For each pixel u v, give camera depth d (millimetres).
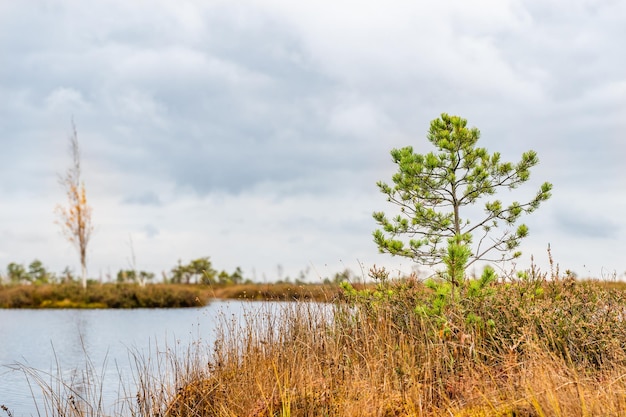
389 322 7648
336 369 6852
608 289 7777
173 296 29969
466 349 6758
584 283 8008
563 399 5098
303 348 7648
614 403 4969
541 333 7008
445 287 7715
